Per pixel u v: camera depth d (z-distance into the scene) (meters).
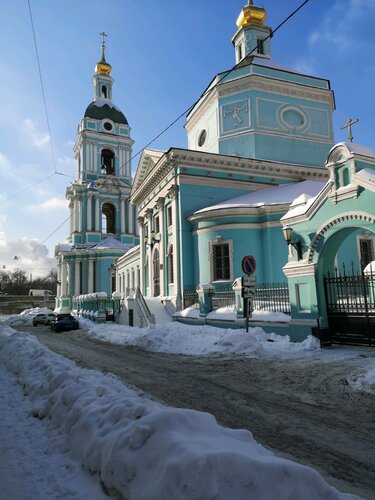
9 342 14.59
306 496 2.88
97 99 51.97
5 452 4.54
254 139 26.62
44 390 6.95
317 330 12.62
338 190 12.37
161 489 2.90
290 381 8.38
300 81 28.48
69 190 50.03
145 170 30.34
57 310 48.31
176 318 22.02
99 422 4.42
